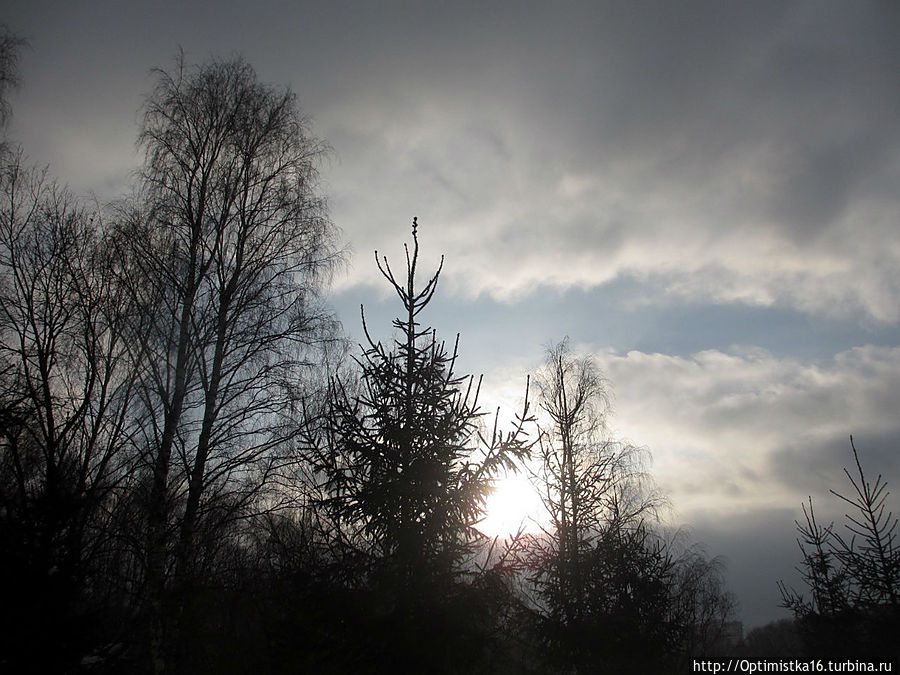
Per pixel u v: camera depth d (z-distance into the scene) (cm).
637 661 1223
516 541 722
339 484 741
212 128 1497
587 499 1388
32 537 685
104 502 1097
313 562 708
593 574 1290
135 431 1276
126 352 1301
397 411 775
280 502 1298
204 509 1198
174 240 1381
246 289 1404
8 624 622
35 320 1203
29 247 1230
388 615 648
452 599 668
